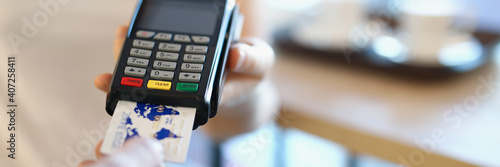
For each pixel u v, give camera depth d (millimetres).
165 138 307
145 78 343
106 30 597
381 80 697
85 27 586
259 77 479
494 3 843
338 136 601
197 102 331
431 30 672
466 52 719
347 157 798
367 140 580
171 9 402
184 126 317
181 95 331
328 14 754
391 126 580
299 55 762
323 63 746
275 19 830
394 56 711
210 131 579
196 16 395
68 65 574
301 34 783
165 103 333
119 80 341
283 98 646
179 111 330
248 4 608
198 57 356
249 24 613
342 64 729
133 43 371
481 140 544
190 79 341
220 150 722
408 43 708
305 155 901
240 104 509
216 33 379
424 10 681
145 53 361
